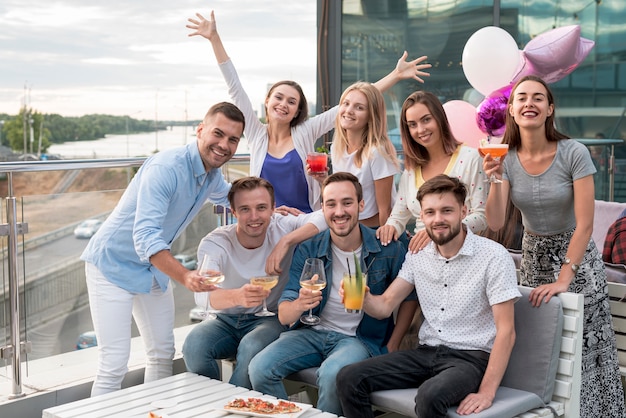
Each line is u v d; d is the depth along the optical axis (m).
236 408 2.59
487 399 2.54
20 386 3.19
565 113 5.28
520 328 2.79
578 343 2.73
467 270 2.77
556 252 2.99
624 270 3.29
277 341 3.01
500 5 5.38
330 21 6.13
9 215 3.19
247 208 3.10
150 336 3.20
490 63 4.19
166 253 2.81
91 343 3.58
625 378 3.39
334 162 3.61
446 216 2.71
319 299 2.89
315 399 3.51
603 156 5.16
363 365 2.71
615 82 5.06
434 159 3.21
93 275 3.03
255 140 3.86
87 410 2.66
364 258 3.05
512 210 4.78
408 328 3.10
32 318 3.30
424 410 2.49
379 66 5.95
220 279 2.73
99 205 3.52
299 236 3.17
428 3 5.67
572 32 4.09
